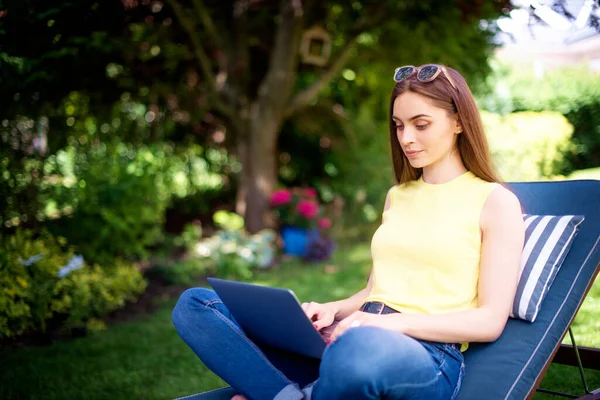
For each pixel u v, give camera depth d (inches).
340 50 233.9
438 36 202.4
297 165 325.1
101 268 172.4
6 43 135.1
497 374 66.9
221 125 291.4
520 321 72.8
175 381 119.6
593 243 77.0
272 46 256.7
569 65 291.9
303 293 184.5
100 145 208.7
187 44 224.2
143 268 217.9
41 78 148.6
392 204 80.7
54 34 142.6
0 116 147.6
